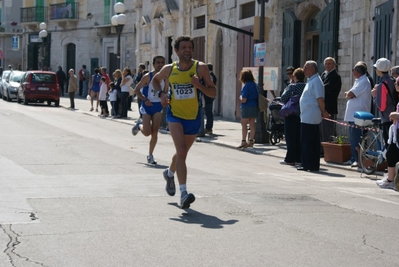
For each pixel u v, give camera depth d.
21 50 72.25
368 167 14.44
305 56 25.25
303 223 8.95
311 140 15.23
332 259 7.24
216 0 34.19
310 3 24.05
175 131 9.91
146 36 46.25
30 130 23.08
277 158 18.00
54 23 61.66
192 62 10.01
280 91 26.58
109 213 9.26
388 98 14.03
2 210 9.31
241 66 30.84
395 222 9.26
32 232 8.11
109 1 55.25
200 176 13.27
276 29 27.20
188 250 7.45
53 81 40.81
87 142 19.75
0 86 48.03
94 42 57.47
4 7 71.50
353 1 20.95
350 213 9.76
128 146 19.09
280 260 7.14
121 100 30.94
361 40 20.31
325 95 17.27
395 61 17.41
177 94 9.95
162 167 14.58
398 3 17.27
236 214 9.45
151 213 9.35
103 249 7.42
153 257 7.14
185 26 38.00
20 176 12.50
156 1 42.81
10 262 6.88
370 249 7.72
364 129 15.09
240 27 30.94
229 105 32.50
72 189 11.12
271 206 10.05
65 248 7.43
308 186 12.36
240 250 7.50
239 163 16.45
